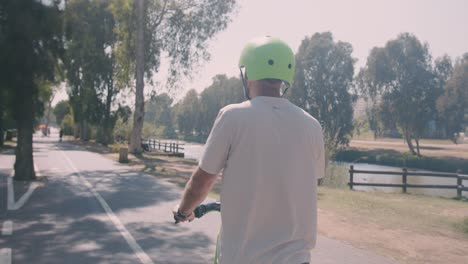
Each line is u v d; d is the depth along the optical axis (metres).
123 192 12.90
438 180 29.16
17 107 13.23
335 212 10.58
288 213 1.99
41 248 6.79
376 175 31.53
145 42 32.09
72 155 29.41
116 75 34.81
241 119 1.99
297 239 2.01
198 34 32.50
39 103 13.79
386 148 69.75
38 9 12.55
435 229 8.89
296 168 2.02
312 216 2.06
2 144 34.06
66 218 9.04
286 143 2.01
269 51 2.11
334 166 19.72
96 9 38.94
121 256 6.48
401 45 67.00
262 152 1.97
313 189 2.08
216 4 32.28
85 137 57.81
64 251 6.65
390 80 67.19
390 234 8.31
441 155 55.97
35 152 31.44
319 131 2.16
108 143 49.28
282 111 2.07
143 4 31.19
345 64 70.88
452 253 7.03
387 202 12.84
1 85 12.57
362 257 6.65
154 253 6.66
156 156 32.66
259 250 1.95
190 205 2.10
